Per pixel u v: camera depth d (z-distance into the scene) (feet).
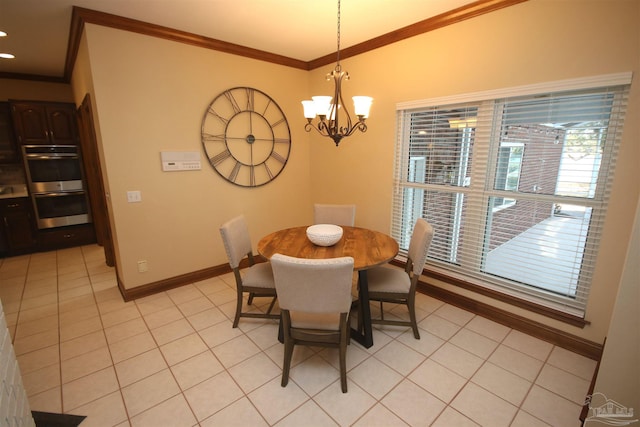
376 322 7.67
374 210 11.26
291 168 13.17
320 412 5.56
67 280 11.33
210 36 9.86
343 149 12.00
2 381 3.68
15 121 13.34
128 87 8.84
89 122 10.47
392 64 9.78
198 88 10.16
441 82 8.66
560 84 6.57
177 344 7.50
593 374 6.15
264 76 11.69
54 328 8.17
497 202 8.15
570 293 7.18
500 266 8.36
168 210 10.11
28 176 13.88
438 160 9.28
